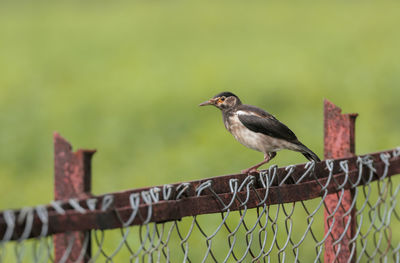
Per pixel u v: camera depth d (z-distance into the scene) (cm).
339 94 2211
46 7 5872
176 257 855
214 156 1401
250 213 1001
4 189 1277
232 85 2388
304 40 3716
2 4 6053
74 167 398
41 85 2655
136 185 1257
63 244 399
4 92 2486
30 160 1529
